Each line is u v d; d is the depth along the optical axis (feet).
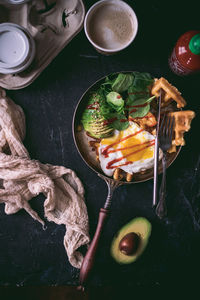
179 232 2.41
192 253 2.42
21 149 2.33
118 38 2.22
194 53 2.06
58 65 2.39
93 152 2.34
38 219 2.37
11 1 2.18
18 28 2.15
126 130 2.28
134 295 2.65
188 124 2.22
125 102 2.29
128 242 2.27
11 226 2.40
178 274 2.41
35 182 2.34
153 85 2.25
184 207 2.41
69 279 2.40
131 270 2.40
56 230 2.40
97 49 2.29
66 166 2.41
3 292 2.71
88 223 2.37
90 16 2.20
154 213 2.41
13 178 2.31
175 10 2.37
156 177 2.13
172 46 2.39
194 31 2.11
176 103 2.31
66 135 2.41
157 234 2.41
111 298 2.68
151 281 2.41
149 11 2.37
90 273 2.21
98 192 2.40
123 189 2.40
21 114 2.37
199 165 2.40
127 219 2.40
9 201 2.35
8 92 2.39
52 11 2.29
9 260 2.40
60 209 2.37
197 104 2.38
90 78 2.41
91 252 2.22
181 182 2.41
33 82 2.39
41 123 2.41
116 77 2.27
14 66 2.14
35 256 2.40
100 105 2.24
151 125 2.25
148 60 2.40
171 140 2.21
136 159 2.27
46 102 2.40
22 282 2.39
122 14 2.21
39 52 2.29
